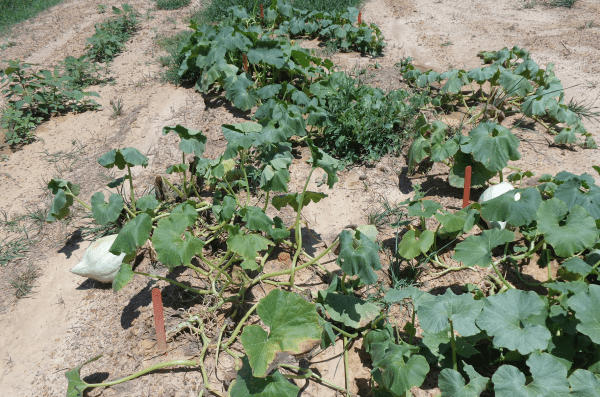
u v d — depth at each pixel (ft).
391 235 15.11
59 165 19.79
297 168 18.70
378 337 10.65
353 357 11.56
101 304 13.30
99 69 27.58
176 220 11.42
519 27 32.45
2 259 15.08
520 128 20.34
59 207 13.82
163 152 20.07
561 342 9.91
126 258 12.30
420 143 16.56
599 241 11.95
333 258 14.42
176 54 27.76
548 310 10.18
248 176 17.42
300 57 23.95
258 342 9.22
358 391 10.80
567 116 18.92
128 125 22.25
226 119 22.27
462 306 9.89
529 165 17.89
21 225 16.61
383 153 19.15
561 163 17.90
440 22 34.78
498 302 9.82
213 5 37.73
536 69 21.24
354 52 30.30
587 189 14.02
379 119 19.07
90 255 13.57
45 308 13.33
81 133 22.04
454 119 21.43
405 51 29.99
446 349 10.73
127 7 35.40
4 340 12.44
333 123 19.53
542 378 8.68
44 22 38.93
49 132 22.22
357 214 16.20
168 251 10.84
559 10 35.01
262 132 17.22
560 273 12.23
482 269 13.53
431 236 12.70
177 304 12.92
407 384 9.07
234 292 13.21
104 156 14.08
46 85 24.45
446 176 17.74
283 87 22.11
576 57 27.07
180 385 11.08
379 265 10.93
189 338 12.10
